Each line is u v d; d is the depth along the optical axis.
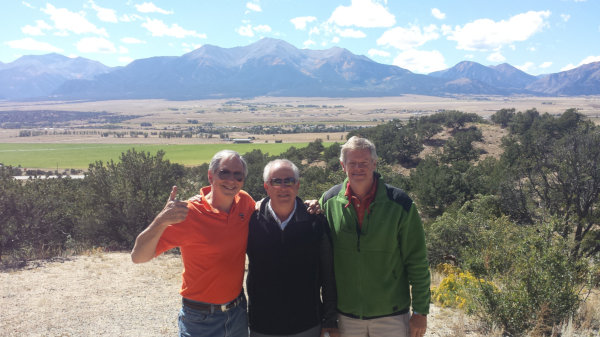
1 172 14.28
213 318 3.54
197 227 3.42
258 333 3.59
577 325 6.00
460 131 84.25
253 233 3.54
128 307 7.20
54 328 6.18
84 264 10.39
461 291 7.33
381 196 3.63
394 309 3.70
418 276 3.72
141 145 180.62
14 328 6.11
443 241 17.88
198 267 3.50
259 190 49.62
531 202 23.77
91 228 14.58
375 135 84.44
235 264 3.56
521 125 75.81
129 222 14.90
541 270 6.25
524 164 24.89
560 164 22.06
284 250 3.47
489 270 8.68
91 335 5.96
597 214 20.16
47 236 13.53
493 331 5.82
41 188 15.50
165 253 12.48
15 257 11.34
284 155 83.38
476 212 20.58
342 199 3.68
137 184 16.02
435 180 39.03
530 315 5.93
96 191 15.41
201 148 146.88
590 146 21.83
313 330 3.64
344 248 3.66
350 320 3.74
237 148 142.38
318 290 3.72
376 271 3.63
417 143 72.19
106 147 174.12
